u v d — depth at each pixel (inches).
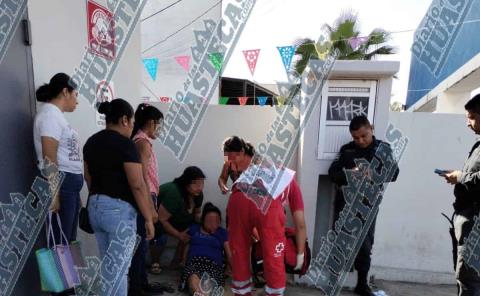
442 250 111.3
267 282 70.0
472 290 70.1
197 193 111.9
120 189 70.9
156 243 110.4
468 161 69.7
